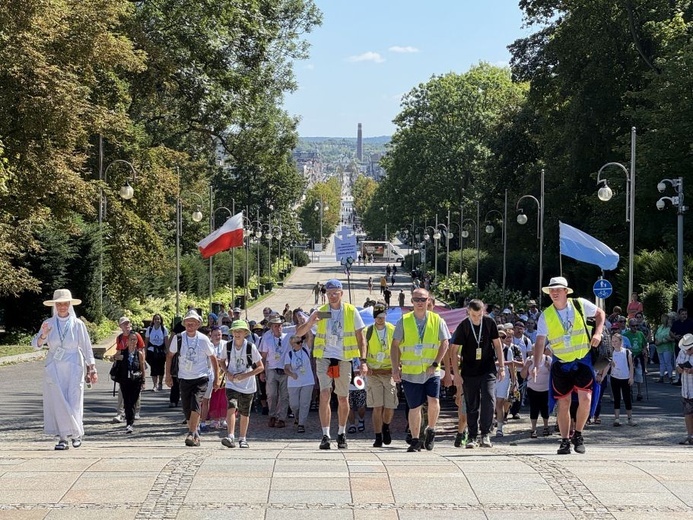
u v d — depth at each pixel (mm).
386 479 10180
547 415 18875
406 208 109688
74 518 8656
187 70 49375
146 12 47438
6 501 9219
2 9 31312
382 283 82688
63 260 41406
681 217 33938
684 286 37250
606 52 53156
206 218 88000
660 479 10227
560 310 12438
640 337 25484
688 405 17484
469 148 101688
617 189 48625
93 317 44469
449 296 76750
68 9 35312
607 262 31406
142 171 47906
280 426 20062
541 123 72312
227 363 14828
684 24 47531
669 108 44500
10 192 33844
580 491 9703
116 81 44469
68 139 34812
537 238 68688
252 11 48969
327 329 13773
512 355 19125
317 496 9438
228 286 83562
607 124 53781
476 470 10680
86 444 15016
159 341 27500
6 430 18391
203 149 67750
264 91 55812
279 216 130125
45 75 32438
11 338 40250
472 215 101000
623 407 23938
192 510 8922
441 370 14719
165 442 16812
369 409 23703
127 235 47219
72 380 13531
